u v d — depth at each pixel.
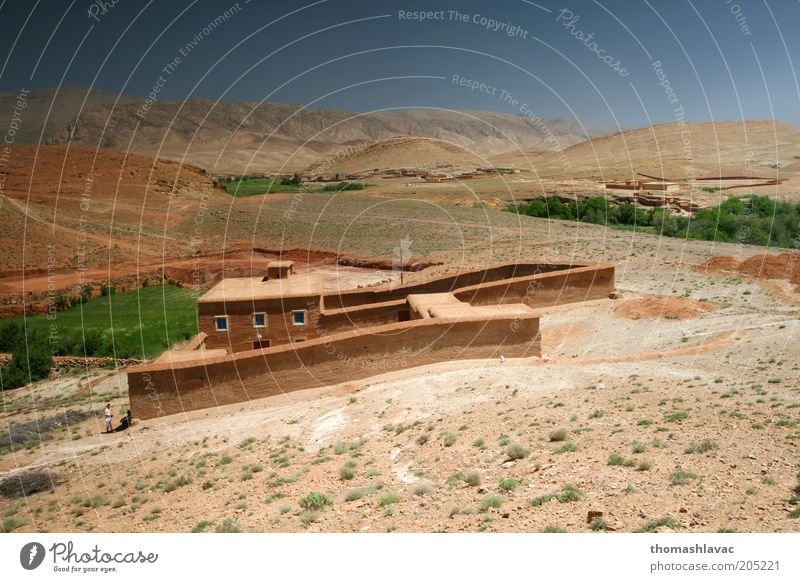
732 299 38.91
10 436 31.17
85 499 21.61
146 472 23.75
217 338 39.41
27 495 23.23
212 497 19.48
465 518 13.45
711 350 27.81
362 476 18.42
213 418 29.34
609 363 27.48
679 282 45.12
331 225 93.94
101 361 45.41
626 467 14.58
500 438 18.89
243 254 84.12
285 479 19.50
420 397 25.95
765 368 23.47
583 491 13.72
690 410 18.47
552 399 22.45
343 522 14.57
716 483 12.99
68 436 30.12
